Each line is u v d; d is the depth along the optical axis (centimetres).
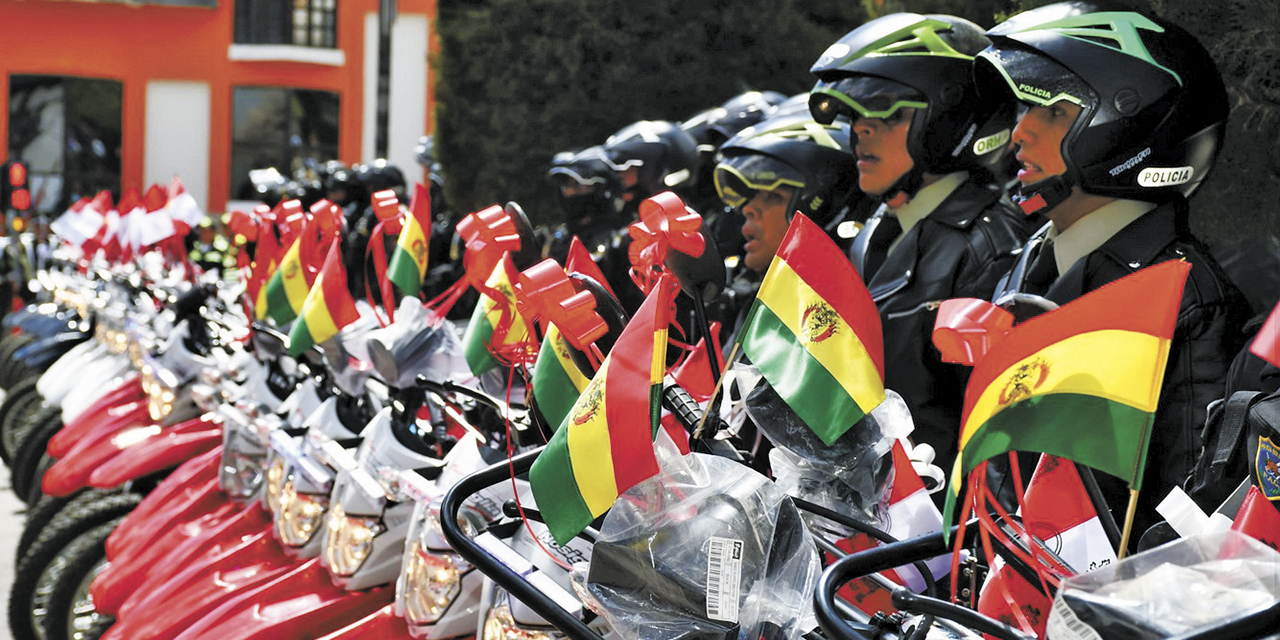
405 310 315
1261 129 315
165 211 596
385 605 311
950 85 304
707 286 221
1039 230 284
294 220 395
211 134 2142
